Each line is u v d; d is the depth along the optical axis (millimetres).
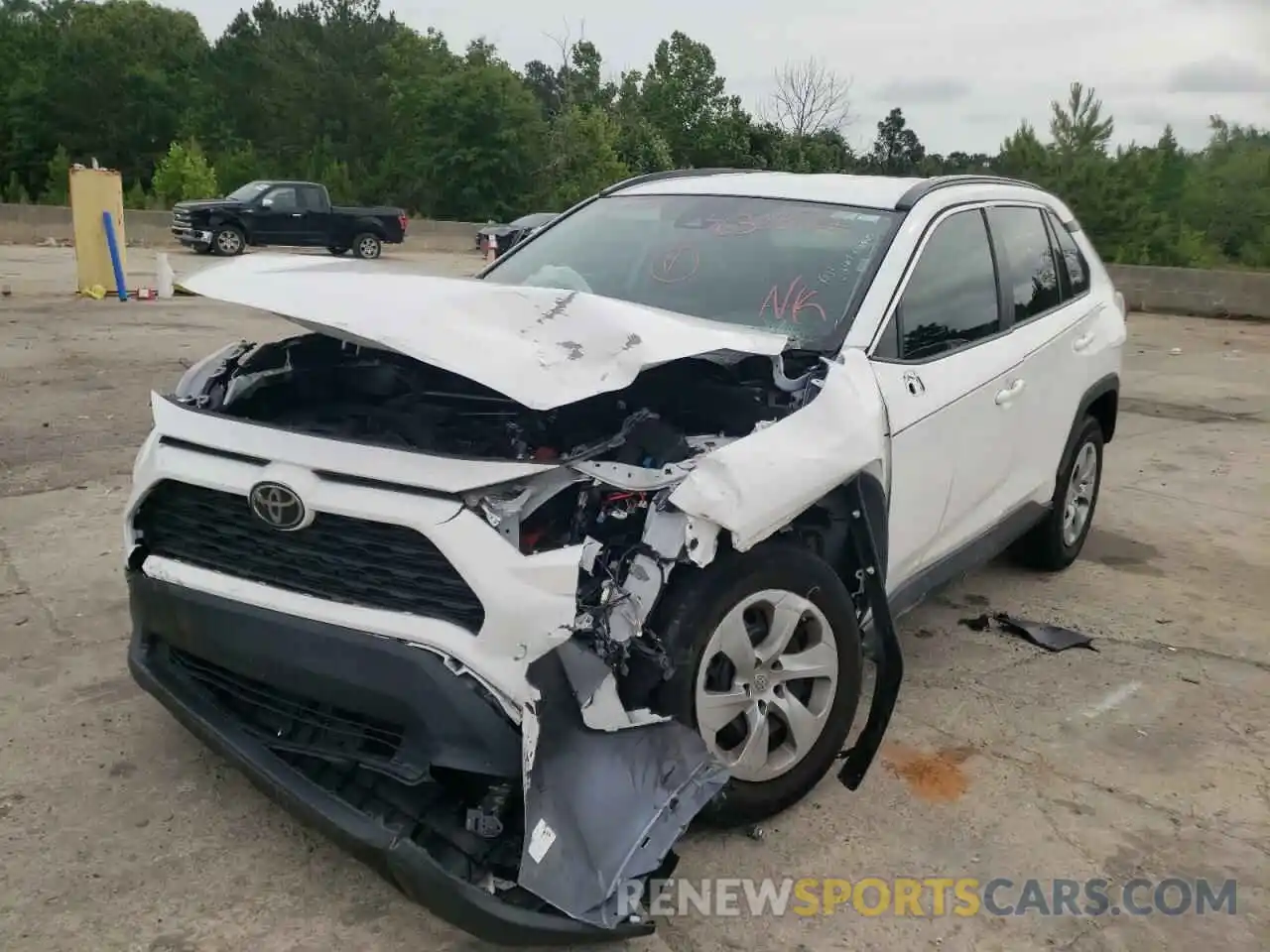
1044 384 4621
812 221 4098
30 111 51312
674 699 2760
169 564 2912
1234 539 6219
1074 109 24406
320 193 24500
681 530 2664
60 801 3154
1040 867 3094
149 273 18375
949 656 4457
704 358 3070
